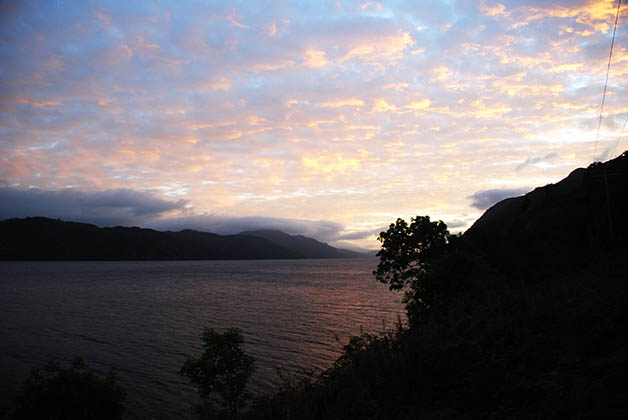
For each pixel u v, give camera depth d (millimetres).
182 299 74375
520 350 7027
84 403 14070
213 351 12922
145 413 21078
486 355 7223
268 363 28203
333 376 8547
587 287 13242
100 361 31094
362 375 7527
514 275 20531
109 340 38750
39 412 13695
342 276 146250
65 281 123312
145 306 64750
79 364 15320
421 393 6340
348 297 71625
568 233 33469
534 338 7520
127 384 25500
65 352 34188
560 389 5270
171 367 29188
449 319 10195
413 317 15727
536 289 14344
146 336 40344
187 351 33906
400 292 79250
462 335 8781
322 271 190250
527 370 6250
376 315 48781
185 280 127500
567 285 14633
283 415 7027
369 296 72625
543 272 21578
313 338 36594
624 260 19688
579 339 7004
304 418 6391
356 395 6660
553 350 6914
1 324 48719
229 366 12805
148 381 26078
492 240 23719
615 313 7504
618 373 5215
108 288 99375
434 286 16094
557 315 8930
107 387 14844
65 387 13992
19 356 33062
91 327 46062
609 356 6121
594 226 34250
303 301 66812
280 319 48344
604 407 4387
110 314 56188
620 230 32594
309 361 28672
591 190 38156
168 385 25266
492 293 12664
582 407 4570
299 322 45625
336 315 49969
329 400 7242
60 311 59969
